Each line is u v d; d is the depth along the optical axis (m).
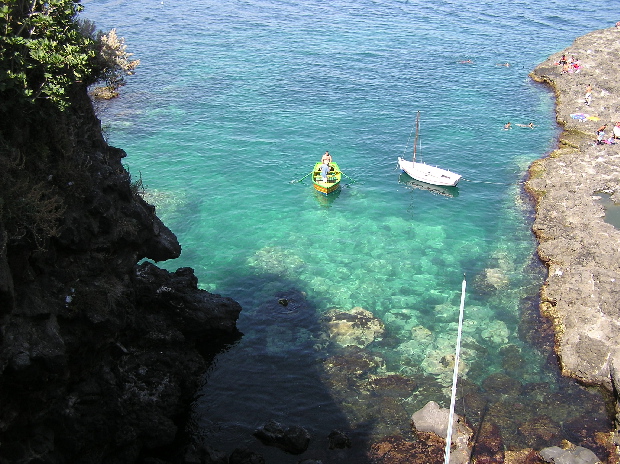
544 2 110.56
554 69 77.81
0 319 20.36
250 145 58.88
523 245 44.56
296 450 27.81
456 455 27.33
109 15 94.31
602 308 35.69
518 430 29.00
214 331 33.56
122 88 70.25
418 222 47.66
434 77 76.00
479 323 36.19
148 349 29.94
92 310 24.69
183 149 57.78
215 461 26.70
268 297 38.19
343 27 92.62
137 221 30.45
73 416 23.39
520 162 57.31
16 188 22.06
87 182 26.88
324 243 44.50
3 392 20.44
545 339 35.03
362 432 28.98
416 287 39.50
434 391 31.30
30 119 24.34
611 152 56.59
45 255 23.80
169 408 28.39
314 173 52.91
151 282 31.52
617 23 95.81
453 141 60.94
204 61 78.38
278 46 84.00
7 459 21.00
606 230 44.25
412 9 102.88
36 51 24.16
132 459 26.02
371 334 35.12
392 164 56.66
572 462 26.67
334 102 68.00
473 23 97.56
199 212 48.06
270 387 31.58
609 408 30.44
